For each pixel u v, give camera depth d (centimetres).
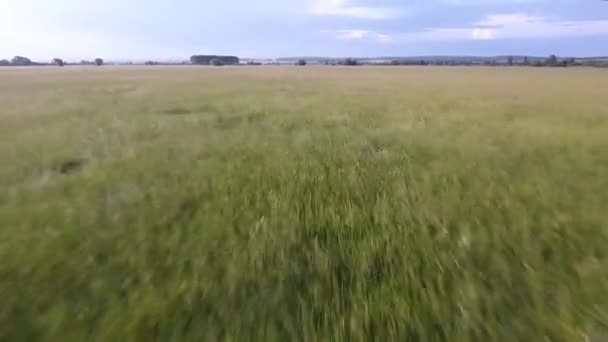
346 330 260
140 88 2716
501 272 331
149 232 415
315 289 308
